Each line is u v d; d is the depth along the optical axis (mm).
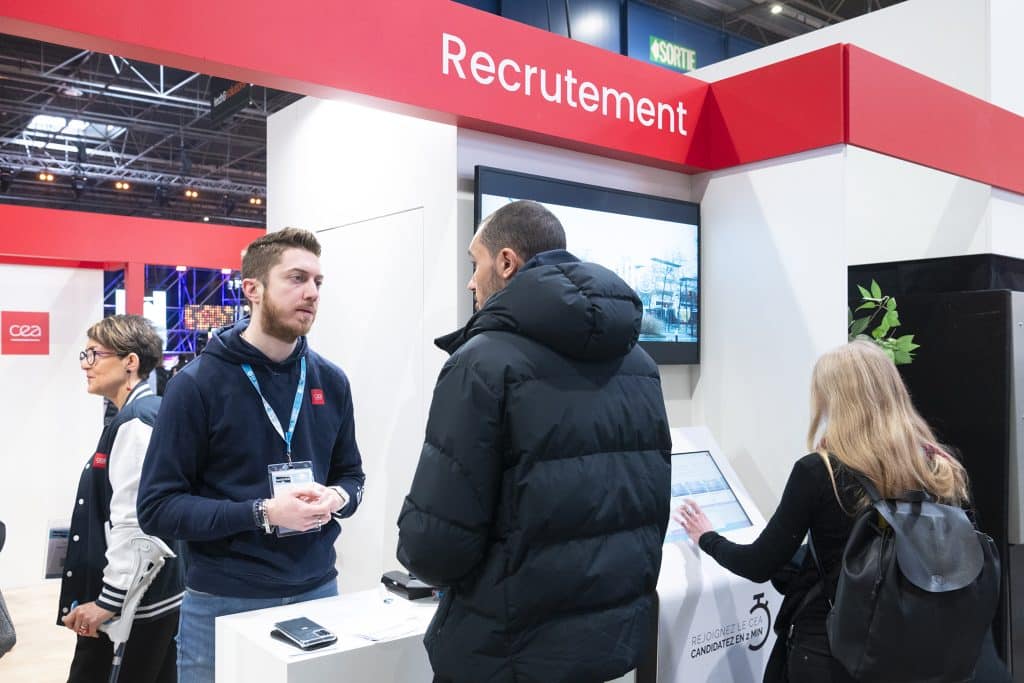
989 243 3834
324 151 3188
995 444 2721
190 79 10422
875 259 4246
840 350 1777
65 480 5609
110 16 1640
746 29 9461
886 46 4418
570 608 1329
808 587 1773
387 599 1832
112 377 2439
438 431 1332
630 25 7227
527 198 2502
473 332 1429
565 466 1320
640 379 1504
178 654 1751
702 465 2514
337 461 1980
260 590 1720
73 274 5758
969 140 3129
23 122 11727
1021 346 2734
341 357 3061
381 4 2066
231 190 15117
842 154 2547
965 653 1559
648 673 2020
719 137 2930
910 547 1528
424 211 2600
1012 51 4109
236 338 1760
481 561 1340
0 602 1796
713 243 3006
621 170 2865
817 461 1708
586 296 1346
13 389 5426
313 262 1756
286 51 1884
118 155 13180
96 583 2277
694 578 2119
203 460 1711
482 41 2305
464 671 1337
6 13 1524
